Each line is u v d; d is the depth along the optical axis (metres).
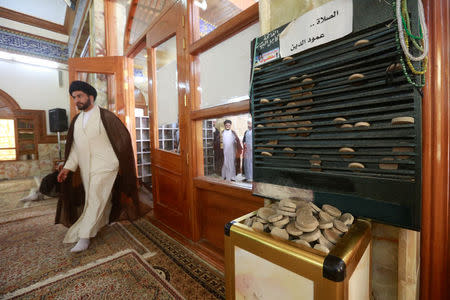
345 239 0.65
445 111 0.70
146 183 4.32
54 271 1.49
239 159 3.80
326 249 0.60
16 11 5.41
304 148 0.94
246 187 1.43
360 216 0.78
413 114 0.68
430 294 0.75
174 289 1.29
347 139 0.82
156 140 2.45
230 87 1.55
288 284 0.64
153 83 2.42
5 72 5.78
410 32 0.66
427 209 0.73
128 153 2.16
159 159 2.34
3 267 1.55
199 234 1.86
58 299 1.23
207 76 1.74
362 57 0.76
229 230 0.81
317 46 0.86
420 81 0.66
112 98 3.36
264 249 0.69
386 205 0.72
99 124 1.95
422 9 0.66
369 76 0.74
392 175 0.72
